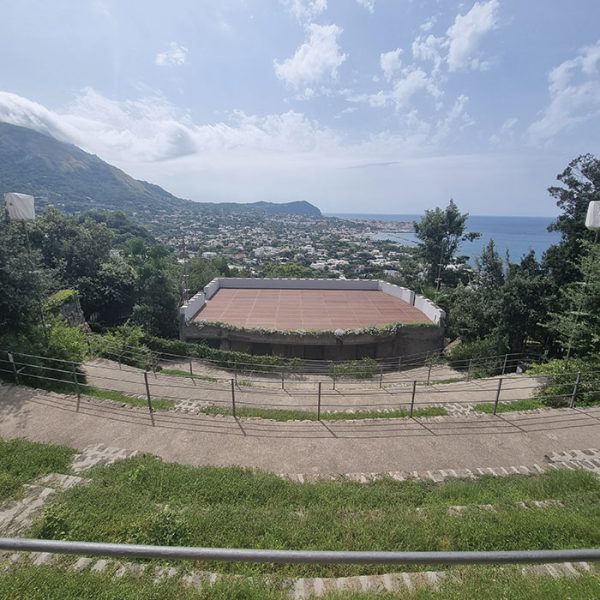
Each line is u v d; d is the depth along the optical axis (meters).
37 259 10.22
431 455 6.60
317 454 6.57
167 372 12.94
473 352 14.71
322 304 21.17
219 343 17.50
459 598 3.12
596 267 9.61
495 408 8.10
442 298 20.91
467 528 4.23
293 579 3.50
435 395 10.12
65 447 6.18
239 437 7.05
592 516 4.57
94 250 21.61
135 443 6.70
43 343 10.23
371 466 6.28
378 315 19.31
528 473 6.05
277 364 14.55
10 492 4.82
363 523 4.38
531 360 14.37
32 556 3.65
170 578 3.38
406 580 3.48
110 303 21.73
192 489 5.13
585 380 8.99
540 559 1.95
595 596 3.11
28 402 7.73
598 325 9.79
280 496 5.11
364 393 10.23
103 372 11.53
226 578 3.41
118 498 4.73
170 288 21.09
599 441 7.07
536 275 14.98
